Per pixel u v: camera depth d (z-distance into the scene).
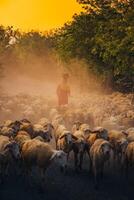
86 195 16.30
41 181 16.52
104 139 19.16
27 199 15.67
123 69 37.53
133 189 17.12
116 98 44.19
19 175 18.14
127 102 40.72
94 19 49.97
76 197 16.05
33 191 16.52
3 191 16.42
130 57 35.25
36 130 21.42
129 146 18.12
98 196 16.25
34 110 31.97
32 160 16.77
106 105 36.84
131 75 39.06
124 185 17.56
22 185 17.11
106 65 54.09
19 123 21.81
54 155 16.09
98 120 28.41
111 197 16.19
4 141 17.53
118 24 36.03
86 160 21.14
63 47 57.28
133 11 34.78
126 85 53.91
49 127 22.88
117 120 27.50
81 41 54.38
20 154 17.50
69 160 21.08
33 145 16.80
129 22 34.81
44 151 16.36
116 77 53.69
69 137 19.03
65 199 15.82
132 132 20.78
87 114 29.36
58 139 19.98
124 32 35.66
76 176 18.53
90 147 18.92
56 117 26.97
